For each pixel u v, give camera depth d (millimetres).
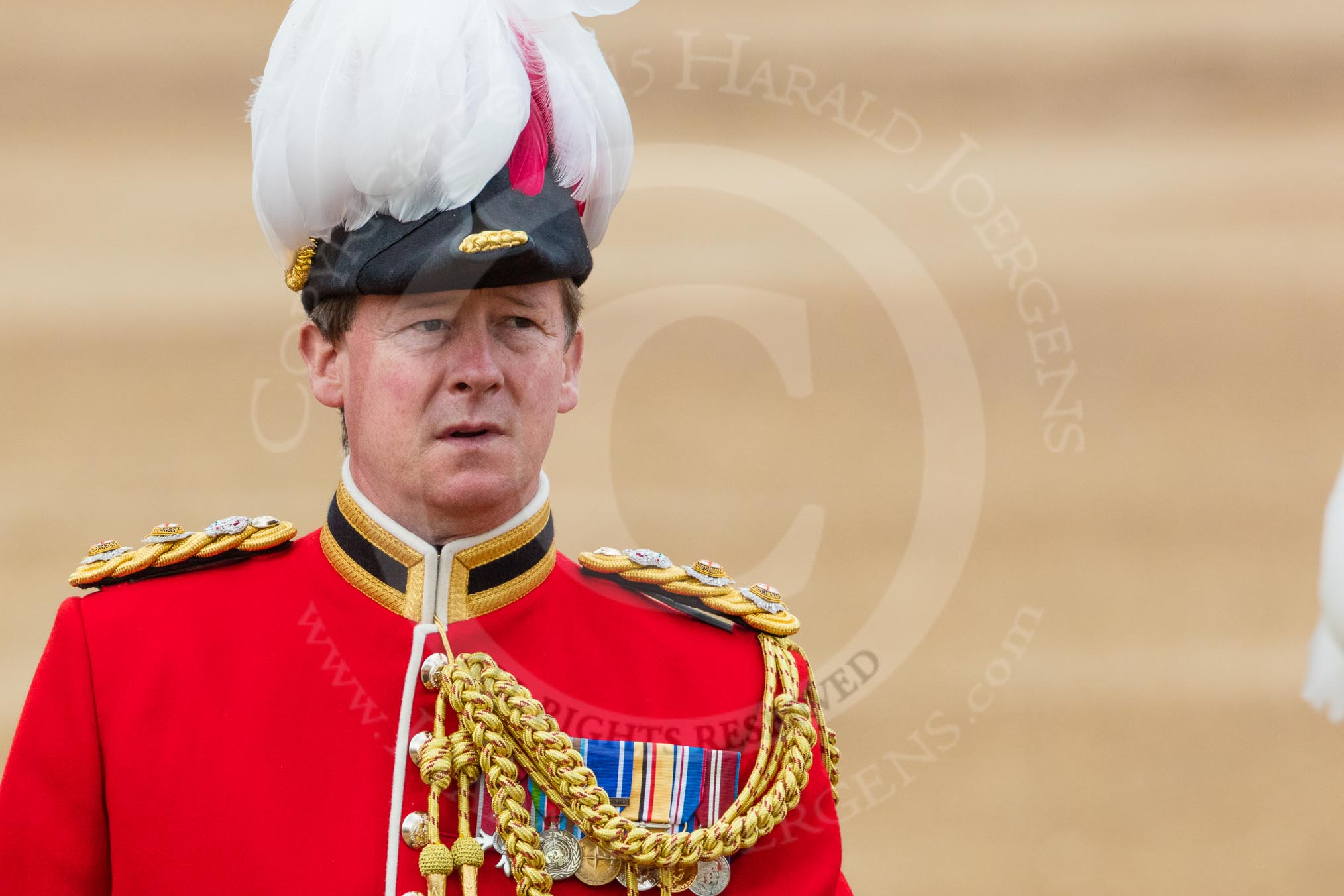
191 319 34562
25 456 29719
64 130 41906
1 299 35312
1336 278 39406
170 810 7688
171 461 29547
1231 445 32188
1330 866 20469
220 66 44125
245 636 8133
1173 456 31688
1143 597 26719
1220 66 49688
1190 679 24547
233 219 39000
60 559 26812
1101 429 32719
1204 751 22766
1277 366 35438
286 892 7531
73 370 32625
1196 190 43812
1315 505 29844
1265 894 19828
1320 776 22375
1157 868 20344
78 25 45562
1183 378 34969
